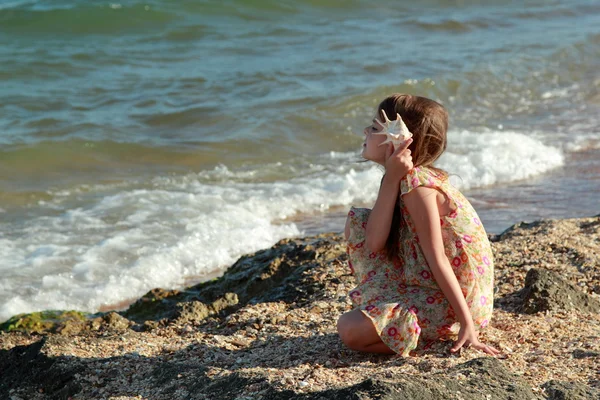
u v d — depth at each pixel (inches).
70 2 770.8
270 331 175.8
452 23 800.3
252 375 136.0
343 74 620.1
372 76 614.5
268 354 158.2
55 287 297.0
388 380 119.4
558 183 403.9
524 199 378.9
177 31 744.3
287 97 558.6
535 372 135.7
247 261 261.0
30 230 349.7
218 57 673.0
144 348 171.0
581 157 447.8
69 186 414.6
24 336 210.4
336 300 195.3
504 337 154.7
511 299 180.7
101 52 677.3
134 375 153.9
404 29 781.3
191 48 701.3
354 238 150.3
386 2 867.4
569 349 147.3
